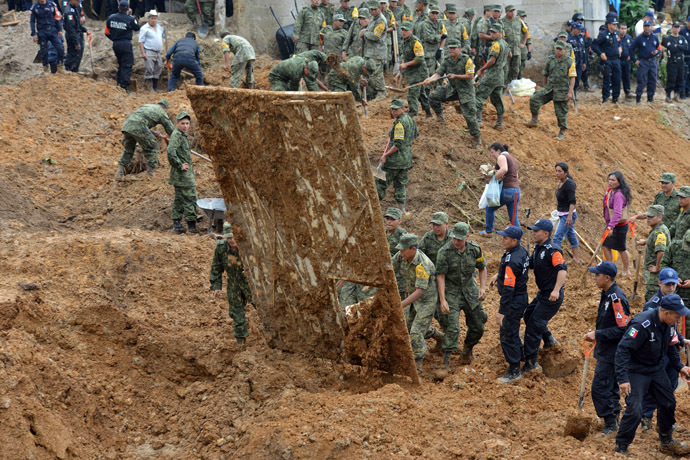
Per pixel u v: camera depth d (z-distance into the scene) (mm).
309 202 13492
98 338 15453
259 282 14961
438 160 24781
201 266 18594
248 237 14719
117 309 15945
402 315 13805
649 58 38938
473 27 33906
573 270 21859
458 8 42375
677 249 17406
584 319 18656
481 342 17031
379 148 24359
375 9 28500
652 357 12070
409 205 23391
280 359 15094
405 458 11617
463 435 12445
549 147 28750
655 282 18328
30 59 36219
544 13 42531
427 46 30469
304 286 14414
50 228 20844
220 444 12727
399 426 12508
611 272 12789
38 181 23375
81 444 12930
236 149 13711
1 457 11672
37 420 12414
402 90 26266
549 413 13828
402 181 21953
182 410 14188
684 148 36250
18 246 18000
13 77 35719
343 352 14812
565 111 29359
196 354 15344
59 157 24812
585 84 40938
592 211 25562
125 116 28484
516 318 14773
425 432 12469
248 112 13133
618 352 11953
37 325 15039
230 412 13625
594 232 24578
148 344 15500
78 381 14000
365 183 12766
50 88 28562
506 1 42312
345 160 12734
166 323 16516
